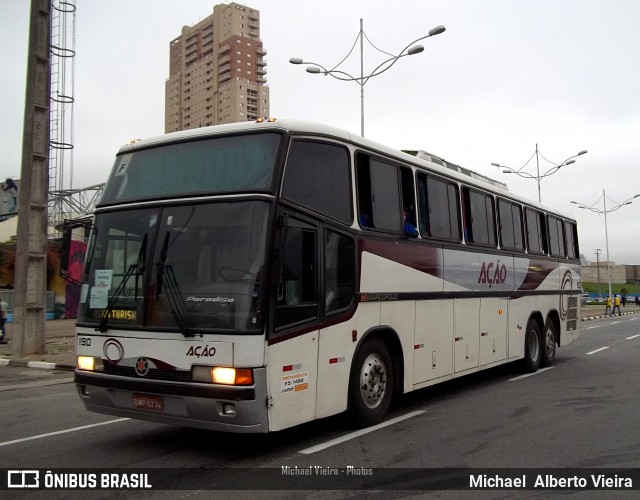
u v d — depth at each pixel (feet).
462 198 30.89
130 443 21.43
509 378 37.01
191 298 18.02
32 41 52.34
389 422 24.12
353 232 21.88
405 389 24.97
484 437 21.77
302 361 18.90
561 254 45.65
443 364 28.04
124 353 19.03
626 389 32.60
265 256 17.61
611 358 48.70
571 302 47.44
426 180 27.61
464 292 30.19
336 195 21.26
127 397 19.13
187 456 19.51
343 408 21.15
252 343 17.11
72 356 50.72
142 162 20.94
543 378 36.96
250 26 384.68
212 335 17.46
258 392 17.08
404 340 24.94
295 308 18.74
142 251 19.27
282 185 18.53
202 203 18.79
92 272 20.44
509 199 36.70
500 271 34.63
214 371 17.30
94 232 20.83
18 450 20.74
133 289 19.13
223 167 19.27
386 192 24.39
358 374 22.20
